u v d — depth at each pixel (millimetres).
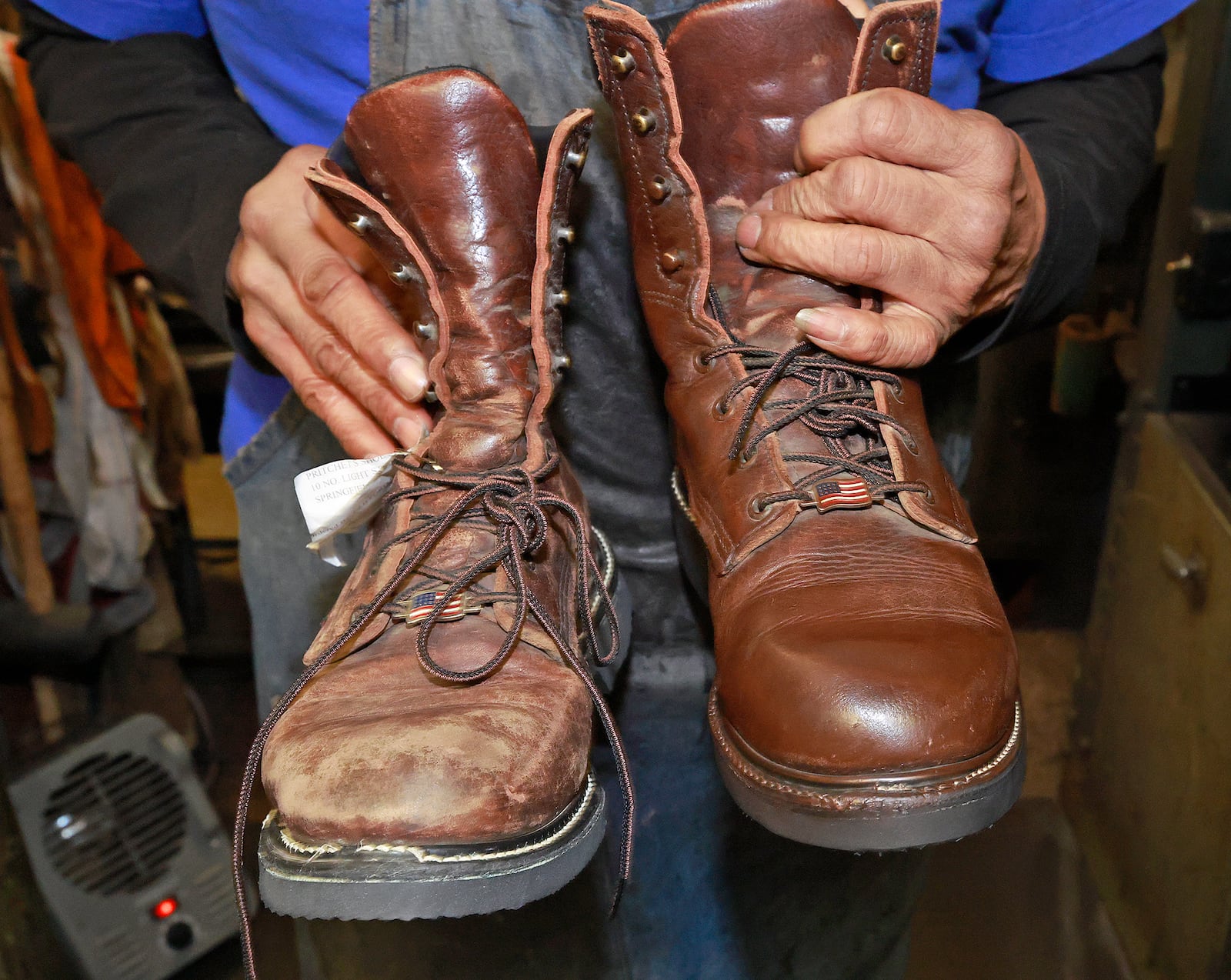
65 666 2084
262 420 1072
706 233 775
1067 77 977
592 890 1093
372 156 734
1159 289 1615
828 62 752
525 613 725
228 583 2785
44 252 1776
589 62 873
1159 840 1572
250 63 933
